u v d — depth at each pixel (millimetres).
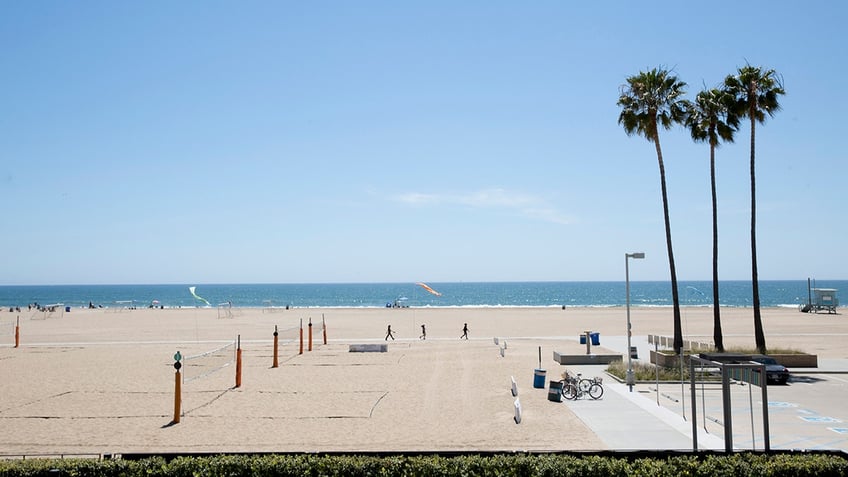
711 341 46812
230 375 31172
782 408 21953
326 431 19141
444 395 25109
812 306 90750
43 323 73812
